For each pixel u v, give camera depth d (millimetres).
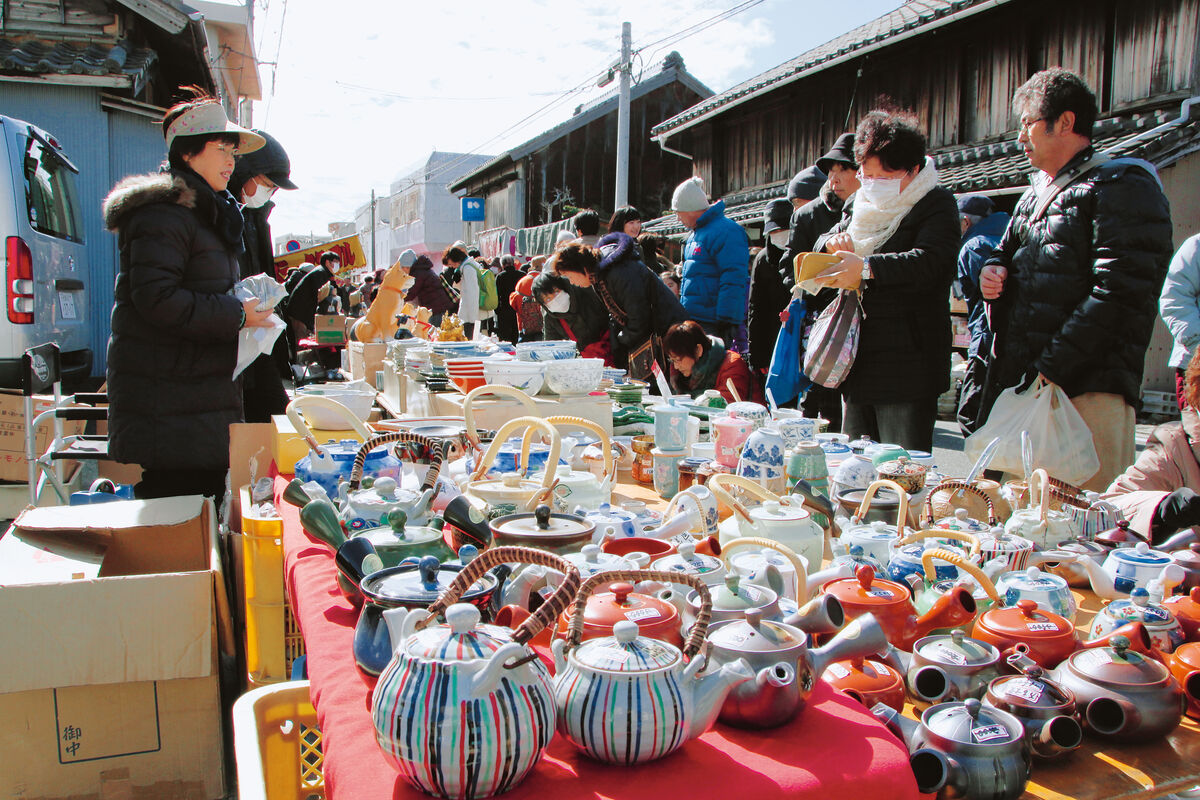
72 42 9125
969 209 4840
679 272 9305
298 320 6406
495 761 880
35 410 4148
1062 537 1867
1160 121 7500
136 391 2773
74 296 6195
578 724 966
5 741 2057
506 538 1492
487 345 3844
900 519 1813
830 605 1239
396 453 2133
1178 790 1143
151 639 2104
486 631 985
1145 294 2479
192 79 12000
